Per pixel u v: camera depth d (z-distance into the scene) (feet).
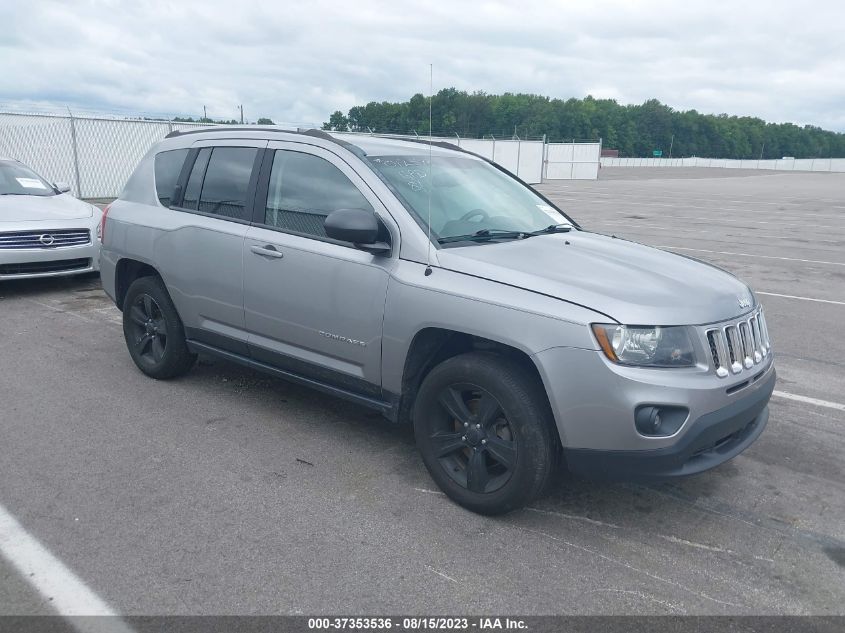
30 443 14.53
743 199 98.63
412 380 12.96
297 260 14.07
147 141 76.33
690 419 10.59
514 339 11.11
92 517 11.74
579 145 168.14
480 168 16.37
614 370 10.48
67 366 19.43
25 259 27.20
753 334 12.23
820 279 35.40
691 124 475.72
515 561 10.78
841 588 10.35
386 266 12.80
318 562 10.61
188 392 17.62
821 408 17.58
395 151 14.89
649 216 69.62
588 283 11.44
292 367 14.85
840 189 131.64
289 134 15.26
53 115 69.72
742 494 13.12
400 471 13.67
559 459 11.87
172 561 10.55
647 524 11.98
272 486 12.95
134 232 17.83
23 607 9.49
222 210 15.99
